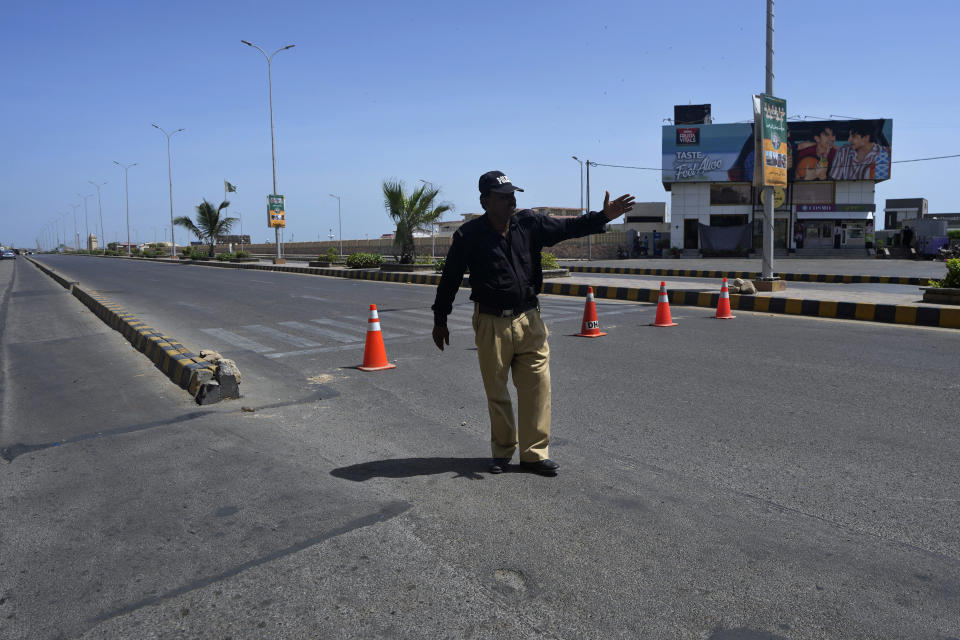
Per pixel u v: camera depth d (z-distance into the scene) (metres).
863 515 3.11
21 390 6.01
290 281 22.69
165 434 4.51
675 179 42.66
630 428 4.58
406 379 6.30
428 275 21.58
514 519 3.09
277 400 5.48
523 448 3.70
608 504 3.25
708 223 43.00
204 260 45.94
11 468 3.91
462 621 2.27
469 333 9.29
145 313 12.50
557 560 2.69
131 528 3.05
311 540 2.89
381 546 2.83
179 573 2.63
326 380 6.31
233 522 3.09
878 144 40.22
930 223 35.31
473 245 3.45
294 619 2.30
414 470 3.77
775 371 6.45
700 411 5.01
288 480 3.62
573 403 5.29
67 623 2.32
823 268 27.52
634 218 59.31
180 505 3.30
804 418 4.78
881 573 2.56
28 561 2.77
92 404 5.38
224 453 4.09
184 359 6.15
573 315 11.34
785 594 2.42
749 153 41.47
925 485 3.47
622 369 6.63
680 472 3.70
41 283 23.73
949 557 2.69
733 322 10.31
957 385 5.75
